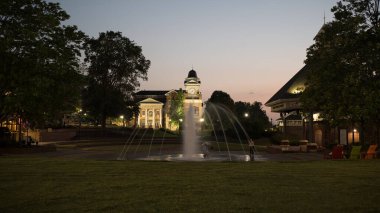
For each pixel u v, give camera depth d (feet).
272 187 43.73
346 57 96.37
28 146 136.15
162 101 535.60
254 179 49.78
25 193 40.27
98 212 31.94
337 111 95.25
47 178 50.47
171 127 438.81
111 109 264.93
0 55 102.83
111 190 41.65
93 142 202.69
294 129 193.36
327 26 104.53
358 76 93.20
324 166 65.72
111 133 263.90
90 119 361.30
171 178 50.42
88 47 267.18
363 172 57.31
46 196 38.63
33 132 197.47
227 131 257.96
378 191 41.55
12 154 116.16
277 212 31.96
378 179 50.19
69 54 121.70
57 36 117.39
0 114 121.08
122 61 273.13
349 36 97.66
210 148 167.73
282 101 168.35
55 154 123.44
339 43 98.68
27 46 107.45
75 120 372.79
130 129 308.60
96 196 38.47
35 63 106.32
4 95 109.29
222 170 59.26
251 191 41.19
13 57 102.83
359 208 33.50
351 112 92.58
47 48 109.60
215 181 47.98
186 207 33.65
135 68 280.31
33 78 102.78
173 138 257.55
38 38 110.93
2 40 98.68
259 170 59.41
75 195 39.01
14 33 104.94
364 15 100.99
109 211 32.24
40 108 118.83
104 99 261.03
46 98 114.21
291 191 41.32
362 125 109.29
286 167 64.03
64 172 56.39
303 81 165.27
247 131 239.71
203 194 39.45
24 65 105.19
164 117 502.38
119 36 275.80
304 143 142.00
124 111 278.87
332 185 45.32
